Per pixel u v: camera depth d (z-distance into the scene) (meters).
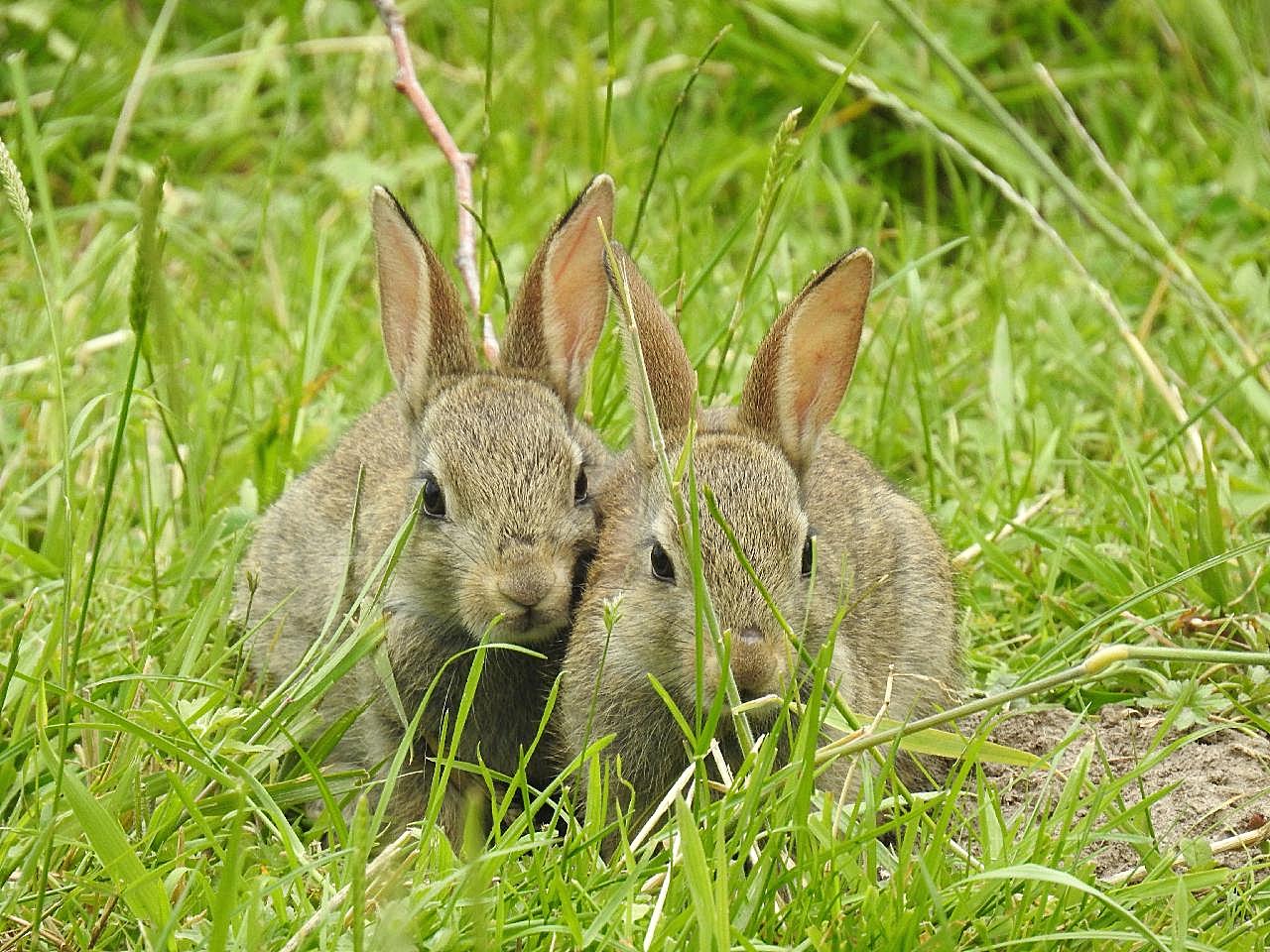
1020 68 17.34
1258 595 11.22
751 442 9.66
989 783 9.29
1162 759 8.88
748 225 15.60
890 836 9.70
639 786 9.48
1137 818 9.24
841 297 9.99
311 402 13.79
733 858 8.04
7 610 10.43
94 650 10.38
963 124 16.03
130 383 8.77
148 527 11.73
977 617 11.59
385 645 9.43
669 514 9.16
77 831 8.55
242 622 11.36
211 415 13.26
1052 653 10.16
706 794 8.28
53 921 8.09
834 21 17.11
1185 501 12.13
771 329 9.99
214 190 16.17
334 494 11.31
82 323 14.20
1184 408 13.10
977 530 11.79
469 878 7.16
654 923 7.54
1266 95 16.58
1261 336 14.40
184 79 17.31
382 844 10.09
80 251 15.63
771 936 7.76
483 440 10.00
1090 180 16.64
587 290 11.09
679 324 11.73
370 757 10.40
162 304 9.55
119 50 17.34
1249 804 9.52
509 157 15.83
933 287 15.11
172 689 9.60
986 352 14.29
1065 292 15.07
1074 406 13.52
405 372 10.96
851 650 9.66
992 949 7.57
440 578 9.98
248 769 8.80
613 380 12.64
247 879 8.03
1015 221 16.17
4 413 13.15
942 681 10.55
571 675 9.51
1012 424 13.27
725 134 16.56
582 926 7.70
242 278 14.60
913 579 10.48
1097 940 7.77
